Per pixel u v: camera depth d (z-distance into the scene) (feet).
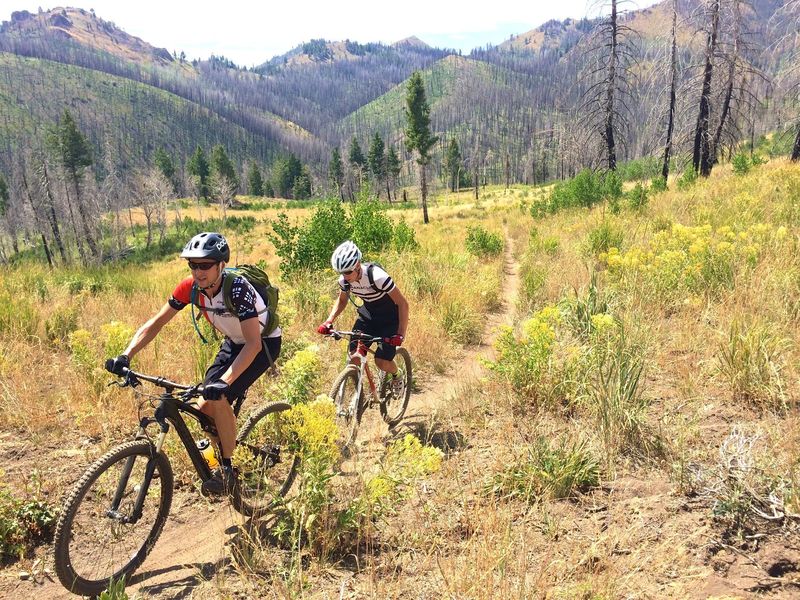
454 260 47.65
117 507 10.48
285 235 37.70
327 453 11.46
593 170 102.63
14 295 29.96
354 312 28.32
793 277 22.47
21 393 17.72
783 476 11.17
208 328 20.24
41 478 13.20
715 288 24.44
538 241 57.31
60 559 9.48
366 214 42.50
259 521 12.55
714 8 87.81
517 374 18.01
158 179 317.42
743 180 59.82
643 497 12.02
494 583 9.55
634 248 30.96
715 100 95.61
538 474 12.76
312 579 10.53
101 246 260.01
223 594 10.03
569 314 24.18
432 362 24.95
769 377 15.46
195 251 10.64
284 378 16.16
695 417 14.35
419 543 11.13
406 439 11.90
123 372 10.77
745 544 10.00
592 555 10.07
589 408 16.07
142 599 10.08
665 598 8.96
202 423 11.97
